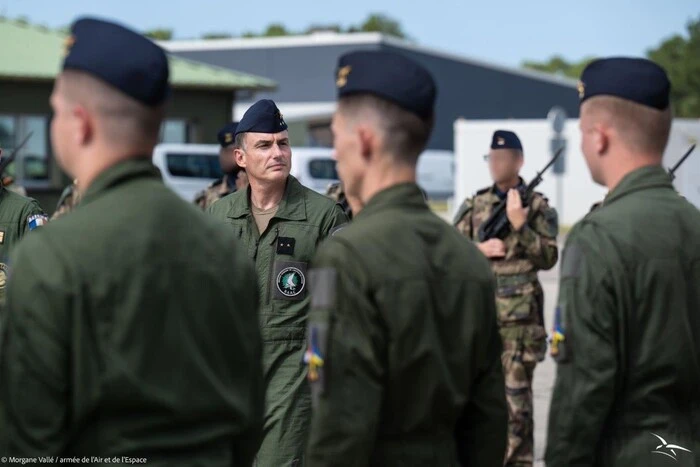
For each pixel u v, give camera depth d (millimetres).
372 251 3002
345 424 2920
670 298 3256
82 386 2508
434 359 3027
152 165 2758
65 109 2689
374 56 3109
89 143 2688
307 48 52188
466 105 54219
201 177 23328
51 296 2486
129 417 2564
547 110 58688
